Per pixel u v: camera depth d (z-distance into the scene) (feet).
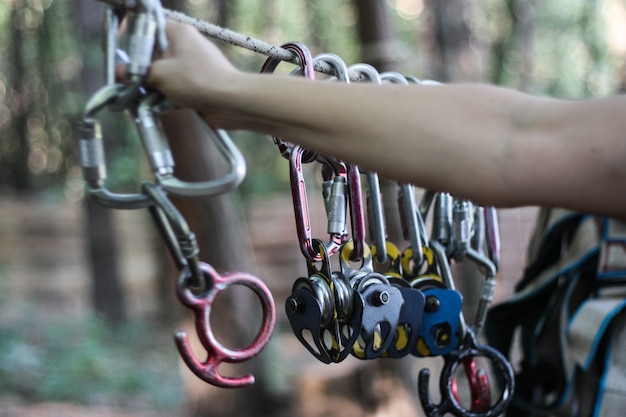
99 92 2.37
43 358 22.59
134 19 2.36
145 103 2.44
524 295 5.62
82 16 25.46
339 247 3.35
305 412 17.40
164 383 22.22
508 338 5.74
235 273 3.08
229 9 26.25
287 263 39.29
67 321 27.37
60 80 29.96
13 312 29.78
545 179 2.23
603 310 5.01
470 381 3.96
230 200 15.20
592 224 5.39
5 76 35.94
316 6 34.24
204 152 11.25
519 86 24.07
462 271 15.55
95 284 31.55
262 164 37.83
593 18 25.58
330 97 2.27
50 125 36.17
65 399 20.25
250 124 2.36
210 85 2.31
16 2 32.24
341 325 3.26
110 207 2.50
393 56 12.73
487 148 2.23
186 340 3.00
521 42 24.52
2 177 44.19
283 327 32.40
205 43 2.39
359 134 2.25
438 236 3.99
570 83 27.14
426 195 4.17
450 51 21.84
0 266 38.47
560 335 5.28
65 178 41.98
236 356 3.06
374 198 3.55
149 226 34.22
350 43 33.22
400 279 3.52
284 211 39.96
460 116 2.26
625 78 9.31
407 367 13.87
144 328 30.27
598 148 2.20
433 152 2.23
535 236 5.81
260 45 3.25
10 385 20.57
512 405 5.53
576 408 5.20
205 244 14.84
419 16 30.32
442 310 3.69
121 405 20.18
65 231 40.27
